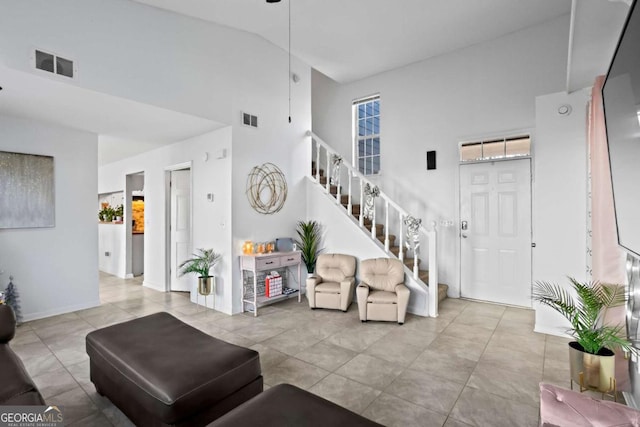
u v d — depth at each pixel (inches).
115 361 78.2
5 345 83.2
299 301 189.0
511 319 156.2
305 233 196.5
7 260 146.4
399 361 112.3
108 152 228.4
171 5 135.4
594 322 94.5
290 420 53.6
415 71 210.8
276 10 149.3
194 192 189.5
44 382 98.8
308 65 215.0
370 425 52.7
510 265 179.8
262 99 183.8
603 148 96.3
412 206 211.5
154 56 132.9
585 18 86.3
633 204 59.0
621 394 90.7
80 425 79.7
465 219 192.7
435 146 202.8
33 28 101.7
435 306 160.1
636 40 52.4
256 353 81.2
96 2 116.2
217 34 159.2
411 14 156.6
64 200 163.8
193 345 83.8
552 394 57.5
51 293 160.4
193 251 190.4
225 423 52.5
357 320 155.8
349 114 243.6
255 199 179.5
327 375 102.8
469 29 171.9
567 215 132.0
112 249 270.8
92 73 114.5
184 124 161.5
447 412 83.9
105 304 182.2
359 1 144.8
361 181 190.2
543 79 169.3
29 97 121.0
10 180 146.5
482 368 107.2
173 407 63.1
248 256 165.5
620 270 94.0
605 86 74.1
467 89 191.5
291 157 202.7
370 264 168.2
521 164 176.1
